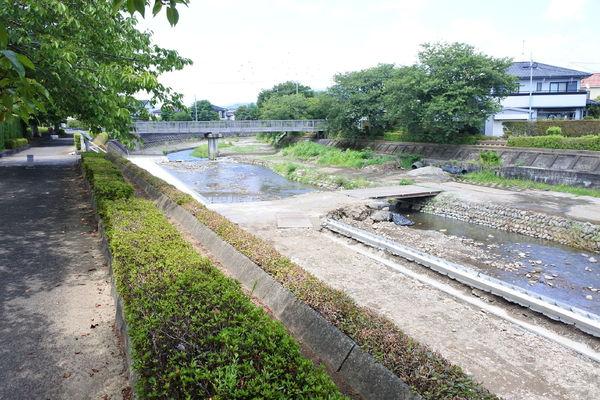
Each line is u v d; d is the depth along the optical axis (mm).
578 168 24391
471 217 19250
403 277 9758
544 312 8211
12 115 2777
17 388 4488
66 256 8484
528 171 24609
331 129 45281
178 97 12695
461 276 9867
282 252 11289
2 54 2158
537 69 44688
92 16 9867
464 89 29016
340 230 14016
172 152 57562
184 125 44656
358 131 42688
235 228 10367
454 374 4480
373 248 12562
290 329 6266
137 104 12133
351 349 5230
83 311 6223
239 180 32531
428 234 16344
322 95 48812
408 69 33625
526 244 15586
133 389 3812
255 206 17734
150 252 6273
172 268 5605
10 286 7023
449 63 30312
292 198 19922
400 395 4348
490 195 21281
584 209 18031
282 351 3725
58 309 6266
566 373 5996
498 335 7094
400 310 7914
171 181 28406
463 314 7871
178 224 12180
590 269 12844
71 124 60750
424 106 31172
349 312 5926
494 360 6262
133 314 4359
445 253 13930
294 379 3385
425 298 8539
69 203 13242
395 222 18375
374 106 39625
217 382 3182
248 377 3299
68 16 8555
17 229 10312
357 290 8812
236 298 4676
